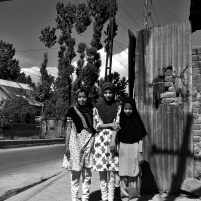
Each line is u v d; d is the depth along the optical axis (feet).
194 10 21.62
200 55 18.53
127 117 15.61
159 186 18.16
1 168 33.53
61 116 112.68
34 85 139.23
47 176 29.22
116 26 89.92
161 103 18.66
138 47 19.52
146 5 39.60
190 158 17.78
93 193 18.89
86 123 15.53
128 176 15.67
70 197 17.71
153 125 18.69
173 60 18.63
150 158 18.51
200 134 18.13
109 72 47.78
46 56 129.70
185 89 18.22
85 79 117.39
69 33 124.47
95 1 117.60
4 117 72.33
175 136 18.17
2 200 18.92
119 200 16.62
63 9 124.77
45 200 16.93
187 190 16.93
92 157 15.65
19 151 54.80
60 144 86.48
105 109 15.60
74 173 15.64
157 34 19.13
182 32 18.56
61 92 121.08
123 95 99.09
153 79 19.01
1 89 119.85
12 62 220.02
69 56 123.03
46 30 128.98
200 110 18.28
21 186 24.26
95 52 117.80
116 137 15.90
